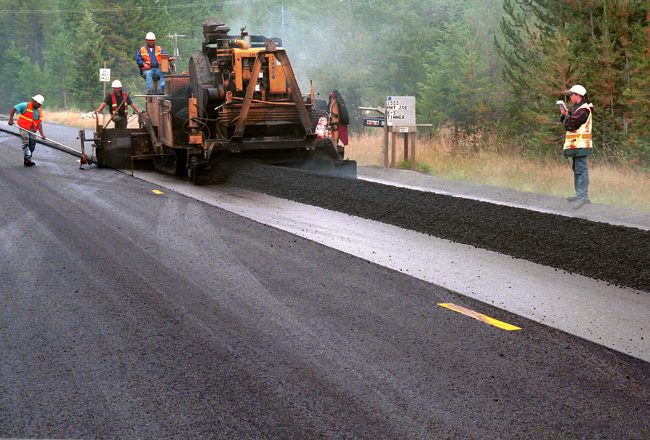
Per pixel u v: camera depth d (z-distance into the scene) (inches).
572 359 206.1
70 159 803.4
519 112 732.0
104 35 2755.9
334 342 220.7
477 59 890.1
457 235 374.3
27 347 219.9
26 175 649.6
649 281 282.4
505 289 281.0
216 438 161.6
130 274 304.8
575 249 322.7
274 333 229.5
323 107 634.2
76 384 191.9
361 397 181.3
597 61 642.2
